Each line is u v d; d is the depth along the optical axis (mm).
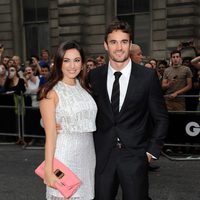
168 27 15172
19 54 19000
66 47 2594
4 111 7469
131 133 2689
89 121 2637
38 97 2572
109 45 2656
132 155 2691
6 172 5477
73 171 2596
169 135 6266
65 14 16906
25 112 7234
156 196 4367
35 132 7191
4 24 19047
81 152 2619
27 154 6637
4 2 18922
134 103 2676
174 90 6535
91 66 7730
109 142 2711
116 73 2725
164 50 16062
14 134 7441
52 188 2615
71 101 2576
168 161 5992
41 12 18609
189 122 6113
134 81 2693
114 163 2705
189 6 14680
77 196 2623
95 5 16984
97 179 2752
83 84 2760
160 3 16062
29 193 4551
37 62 8750
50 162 2512
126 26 2641
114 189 2777
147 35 16516
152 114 2746
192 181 4906
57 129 2584
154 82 2719
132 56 4633
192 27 14758
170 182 4883
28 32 19141
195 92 6645
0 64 8578
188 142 6160
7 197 4426
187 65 7449
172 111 6207
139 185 2686
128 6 16766
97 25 17016
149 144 2736
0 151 6918
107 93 2732
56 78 2611
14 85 7305
